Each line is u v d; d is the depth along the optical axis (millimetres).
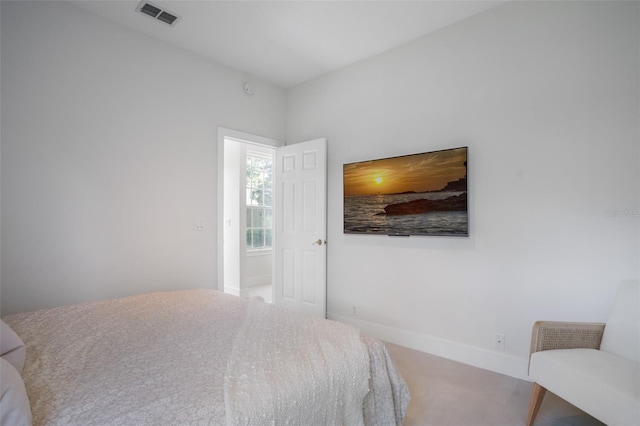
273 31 2744
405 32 2777
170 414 880
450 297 2656
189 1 2354
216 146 3225
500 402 1998
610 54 2025
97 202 2459
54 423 832
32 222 2174
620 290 1803
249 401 954
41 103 2215
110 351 1296
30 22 2178
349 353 1341
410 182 2842
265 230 5926
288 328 1593
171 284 2869
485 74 2502
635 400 1285
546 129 2240
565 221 2166
